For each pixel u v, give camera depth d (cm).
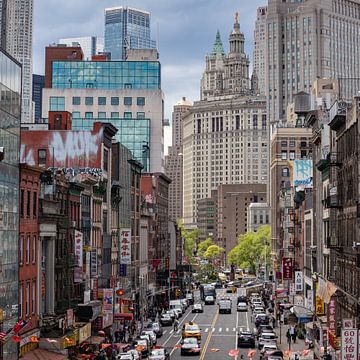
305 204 12938
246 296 18125
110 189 11088
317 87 16025
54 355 6838
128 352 7769
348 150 8069
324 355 7756
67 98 17950
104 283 10200
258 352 9256
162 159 18675
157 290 16262
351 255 7656
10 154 6219
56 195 7794
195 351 8900
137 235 13962
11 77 6234
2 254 5962
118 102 18025
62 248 7906
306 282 12444
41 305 7262
